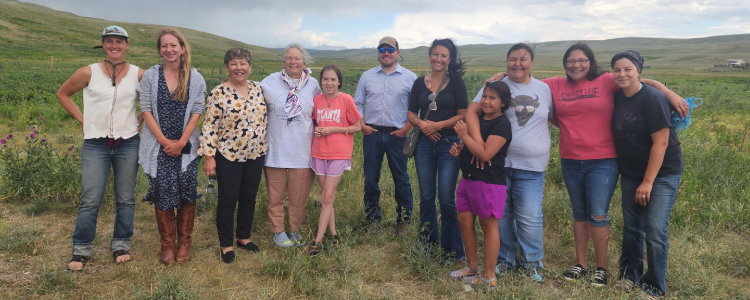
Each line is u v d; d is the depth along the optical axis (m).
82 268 3.45
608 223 3.55
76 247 3.50
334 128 3.97
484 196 3.33
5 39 89.44
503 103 3.34
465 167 3.44
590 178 3.50
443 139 3.83
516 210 3.65
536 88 3.56
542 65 130.12
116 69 3.45
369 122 4.60
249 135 3.76
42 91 15.11
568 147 3.57
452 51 3.81
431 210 4.05
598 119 3.41
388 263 3.88
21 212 4.62
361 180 6.11
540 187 3.62
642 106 3.20
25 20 113.38
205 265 3.66
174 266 3.59
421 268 3.70
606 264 3.79
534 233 3.60
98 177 3.45
